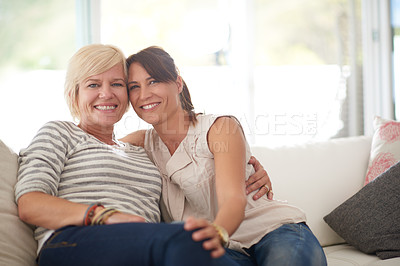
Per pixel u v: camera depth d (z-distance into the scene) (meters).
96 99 1.60
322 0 3.18
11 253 1.30
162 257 1.06
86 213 1.28
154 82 1.61
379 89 3.31
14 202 1.40
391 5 3.31
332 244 2.02
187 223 1.08
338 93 3.20
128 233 1.13
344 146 2.23
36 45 2.52
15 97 2.47
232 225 1.27
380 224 1.78
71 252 1.18
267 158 2.07
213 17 2.91
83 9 2.60
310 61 3.14
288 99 3.07
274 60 3.05
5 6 2.46
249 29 2.97
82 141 1.56
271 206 1.57
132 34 2.75
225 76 2.93
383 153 2.11
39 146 1.46
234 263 1.17
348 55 3.24
